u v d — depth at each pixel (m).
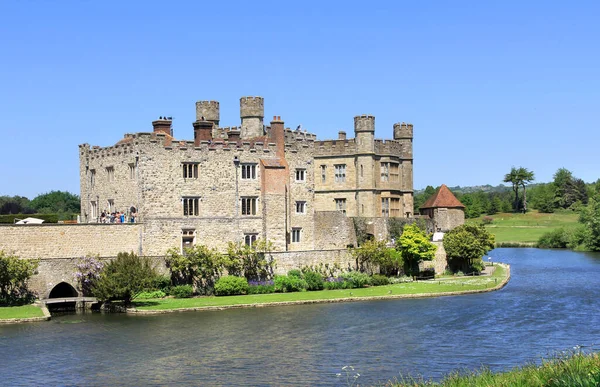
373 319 67.31
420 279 96.38
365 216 102.75
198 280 81.12
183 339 58.78
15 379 48.00
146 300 76.38
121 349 55.47
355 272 90.25
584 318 67.25
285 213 91.31
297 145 94.56
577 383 32.59
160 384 46.91
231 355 53.81
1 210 145.62
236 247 83.62
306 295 80.50
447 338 59.22
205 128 87.12
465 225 104.81
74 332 61.25
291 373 49.06
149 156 82.31
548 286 91.06
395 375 48.41
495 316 68.62
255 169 89.38
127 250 80.56
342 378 47.78
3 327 63.47
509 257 141.25
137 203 82.50
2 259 68.75
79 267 74.25
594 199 164.38
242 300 76.56
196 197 85.00
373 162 103.75
